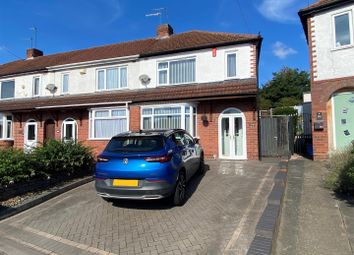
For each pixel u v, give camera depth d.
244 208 5.80
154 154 5.85
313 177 8.34
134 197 5.80
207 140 13.83
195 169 8.28
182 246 4.36
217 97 12.98
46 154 8.64
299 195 6.59
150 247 4.42
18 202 6.85
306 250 4.08
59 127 17.81
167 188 5.81
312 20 12.05
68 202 7.06
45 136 18.42
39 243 4.82
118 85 16.91
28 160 7.84
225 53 14.24
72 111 17.47
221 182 8.12
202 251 4.15
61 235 5.09
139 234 4.91
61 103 16.98
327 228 4.75
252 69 13.62
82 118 17.11
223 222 5.14
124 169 5.85
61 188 8.10
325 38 11.67
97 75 17.52
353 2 11.01
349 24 11.16
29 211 6.55
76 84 17.98
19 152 8.18
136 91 16.02
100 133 16.23
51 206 6.83
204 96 13.22
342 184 6.49
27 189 7.69
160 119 14.41
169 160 6.01
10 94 20.50
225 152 13.62
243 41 13.76
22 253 4.50
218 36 15.76
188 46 15.05
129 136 6.52
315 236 4.50
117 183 5.89
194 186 7.80
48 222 5.76
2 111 18.66
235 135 13.49
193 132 13.87
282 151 13.62
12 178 7.18
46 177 8.33
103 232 5.10
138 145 6.24
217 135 13.69
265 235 4.29
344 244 4.18
